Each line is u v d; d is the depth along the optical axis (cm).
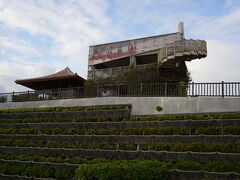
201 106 2177
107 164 1630
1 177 1945
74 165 1814
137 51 3578
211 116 1961
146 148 1836
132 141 1947
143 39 3588
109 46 3784
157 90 2472
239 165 1473
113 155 1848
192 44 2927
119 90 2633
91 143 2053
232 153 1570
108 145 1958
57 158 1959
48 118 2506
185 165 1568
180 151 1705
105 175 1571
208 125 1883
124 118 2236
